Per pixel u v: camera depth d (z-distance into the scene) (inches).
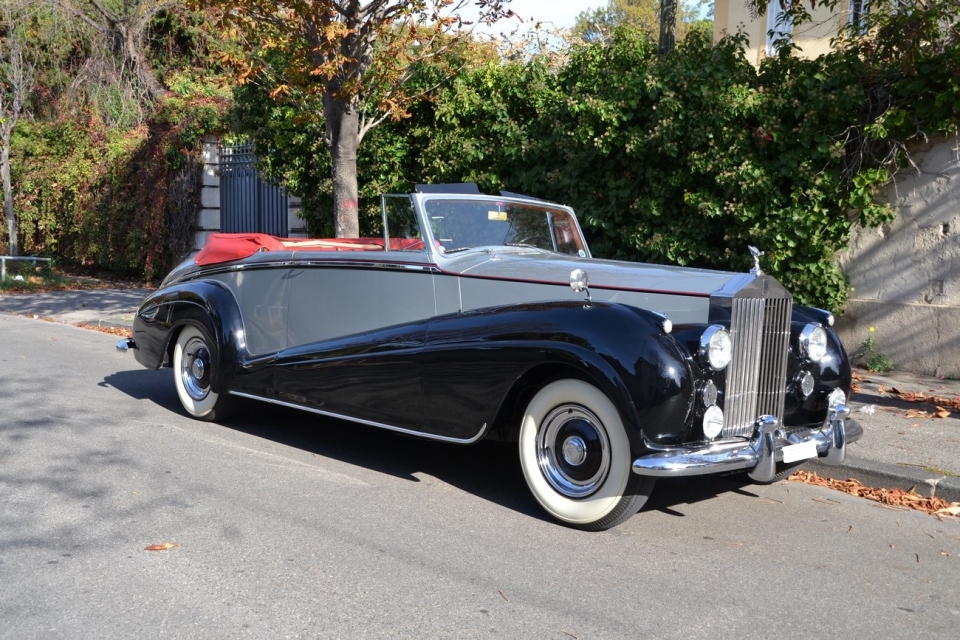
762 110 330.0
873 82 327.9
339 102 378.3
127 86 833.5
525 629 131.6
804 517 192.7
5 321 502.0
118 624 130.4
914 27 312.8
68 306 560.1
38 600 138.2
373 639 127.3
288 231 596.7
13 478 202.2
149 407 284.4
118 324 478.3
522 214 236.5
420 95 398.9
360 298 220.5
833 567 162.4
